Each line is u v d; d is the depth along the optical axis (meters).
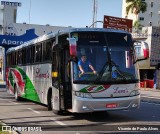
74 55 12.97
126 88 13.64
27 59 20.70
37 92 18.61
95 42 13.78
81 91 13.29
